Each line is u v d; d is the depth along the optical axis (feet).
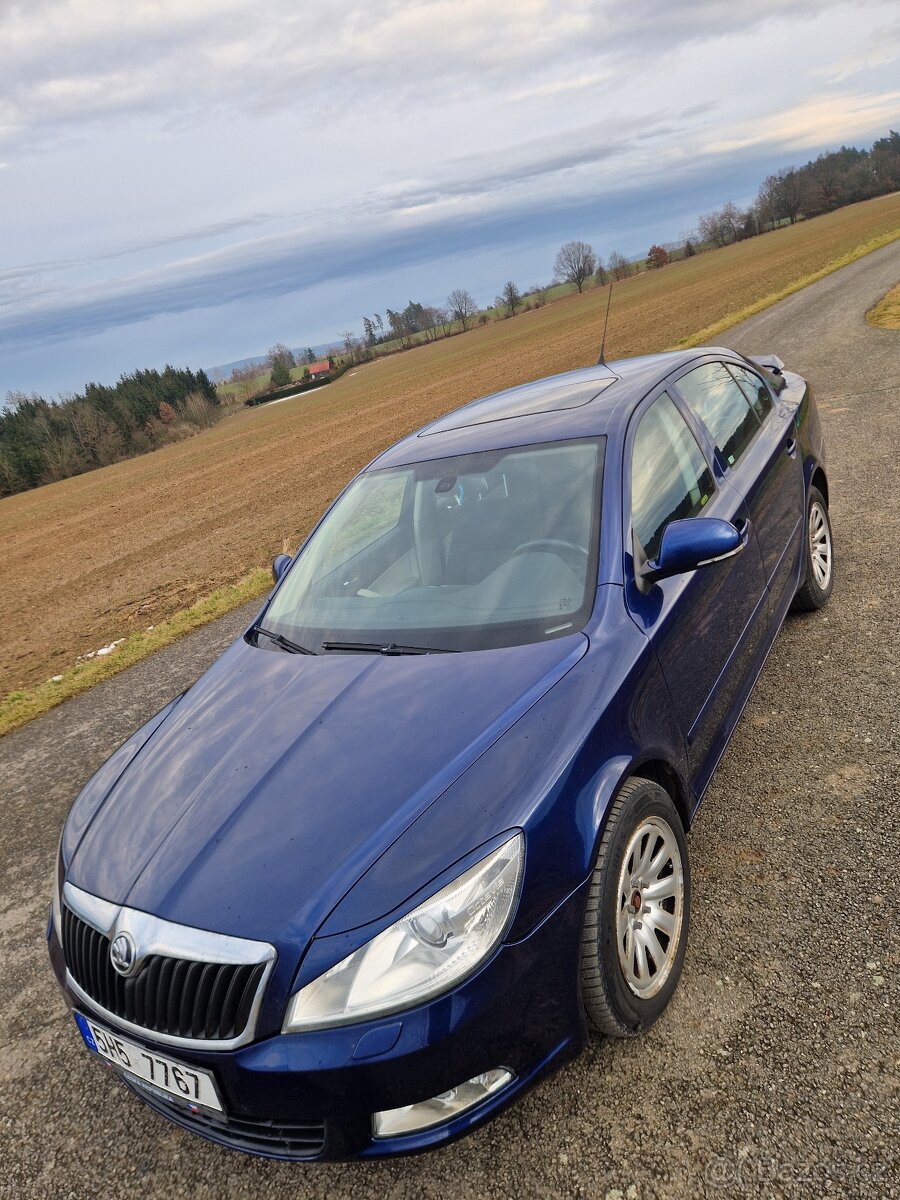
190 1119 6.98
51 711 22.81
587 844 6.98
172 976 6.61
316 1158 6.35
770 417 15.14
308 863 6.73
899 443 25.67
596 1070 7.64
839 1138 6.45
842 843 9.75
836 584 16.94
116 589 46.32
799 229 367.86
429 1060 6.11
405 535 10.92
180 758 8.75
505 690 7.93
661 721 8.54
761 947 8.53
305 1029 6.15
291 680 9.44
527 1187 6.76
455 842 6.56
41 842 15.05
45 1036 10.11
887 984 7.70
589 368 14.24
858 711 12.34
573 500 9.90
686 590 9.78
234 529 58.34
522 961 6.50
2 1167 8.29
